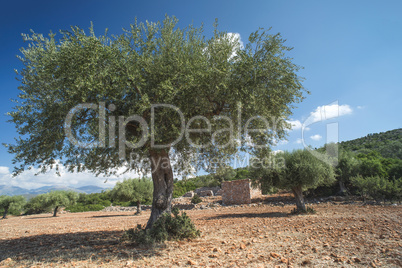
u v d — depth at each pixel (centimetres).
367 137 7669
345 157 2741
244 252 638
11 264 582
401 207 1694
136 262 558
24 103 752
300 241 755
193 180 1121
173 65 805
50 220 2514
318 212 1662
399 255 537
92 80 665
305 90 845
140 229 840
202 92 823
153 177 909
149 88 793
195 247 715
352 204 2141
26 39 736
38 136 733
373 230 856
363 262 511
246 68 797
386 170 2630
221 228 1137
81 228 1477
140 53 829
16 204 4238
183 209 3162
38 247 813
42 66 718
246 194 3028
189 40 920
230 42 901
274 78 834
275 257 582
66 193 3878
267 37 848
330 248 643
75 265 551
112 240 893
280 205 2566
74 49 714
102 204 5147
